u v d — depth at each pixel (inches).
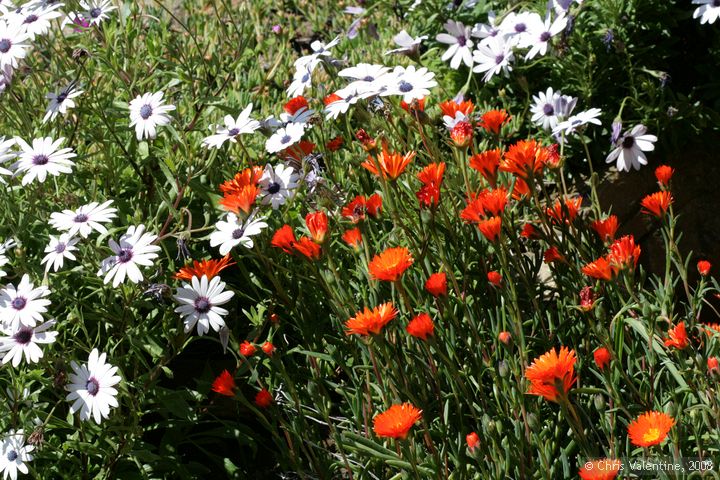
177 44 66.0
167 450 54.7
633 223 67.6
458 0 73.5
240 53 66.1
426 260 53.2
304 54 83.3
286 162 58.9
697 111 67.9
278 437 49.3
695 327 51.2
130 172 64.2
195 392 55.0
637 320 49.9
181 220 56.6
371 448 47.3
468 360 52.4
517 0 71.9
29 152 54.9
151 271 54.7
